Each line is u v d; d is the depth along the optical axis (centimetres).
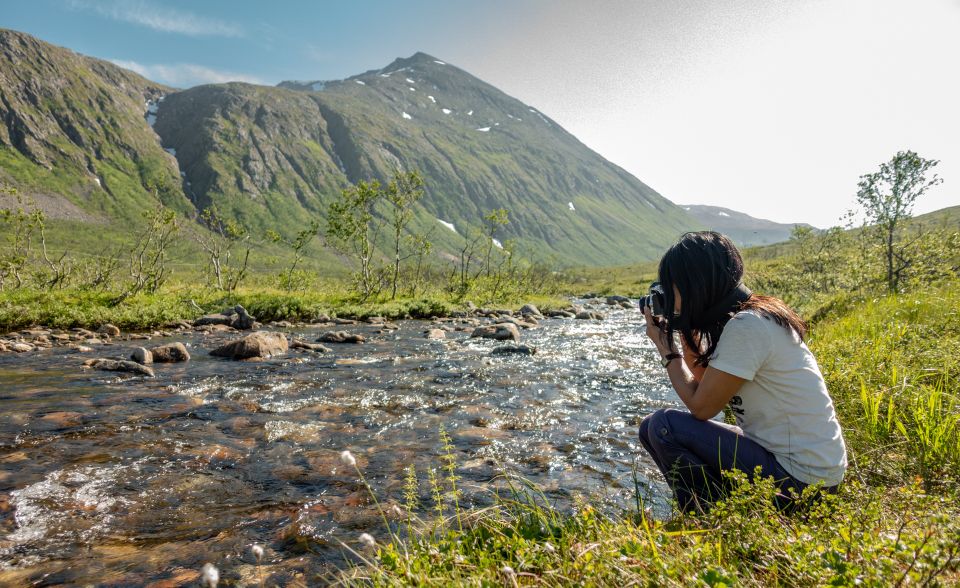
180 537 345
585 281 11888
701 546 204
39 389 774
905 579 162
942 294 895
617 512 343
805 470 246
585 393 822
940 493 279
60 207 19488
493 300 3136
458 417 666
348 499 407
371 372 973
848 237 1759
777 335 247
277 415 659
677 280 267
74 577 295
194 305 1920
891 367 485
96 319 1541
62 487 423
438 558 219
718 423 277
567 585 187
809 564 181
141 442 539
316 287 3141
